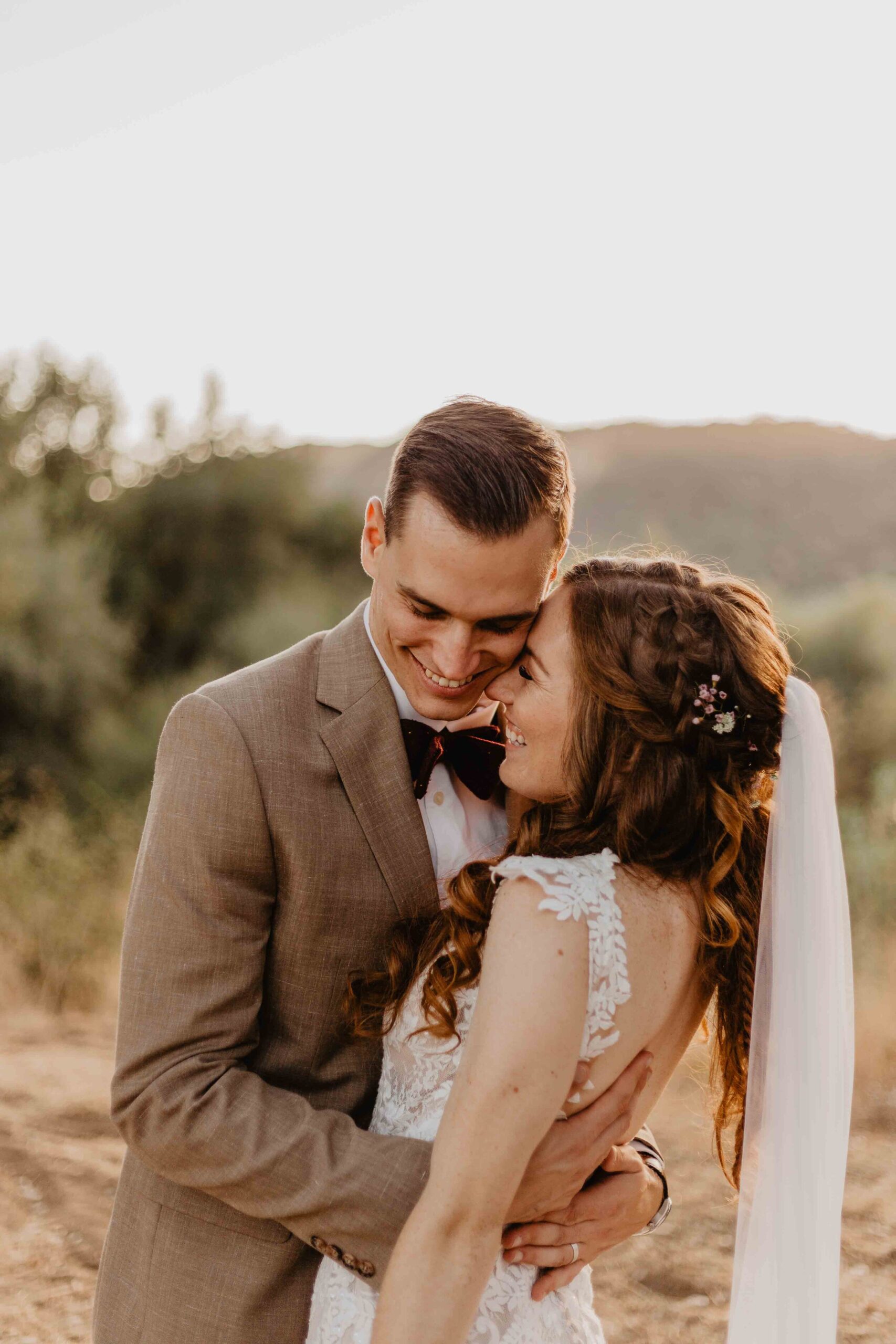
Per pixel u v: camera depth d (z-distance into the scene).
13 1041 5.39
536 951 1.43
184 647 17.42
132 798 11.63
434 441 1.72
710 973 1.67
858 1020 4.92
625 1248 3.58
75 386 20.42
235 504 18.64
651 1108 1.68
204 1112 1.63
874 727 11.30
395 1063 1.77
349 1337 1.61
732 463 35.06
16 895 6.75
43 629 12.88
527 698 1.75
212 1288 1.72
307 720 1.82
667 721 1.64
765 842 1.80
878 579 17.72
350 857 1.78
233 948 1.71
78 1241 3.41
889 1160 4.05
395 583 1.74
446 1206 1.38
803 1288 1.66
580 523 32.84
